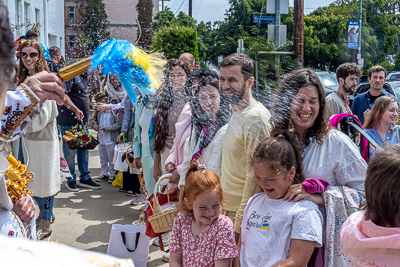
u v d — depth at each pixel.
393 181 1.19
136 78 1.04
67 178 4.90
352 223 1.35
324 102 1.78
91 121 5.23
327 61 21.39
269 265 1.65
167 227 2.58
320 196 1.72
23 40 3.17
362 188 1.77
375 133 3.27
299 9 5.69
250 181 1.95
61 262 0.41
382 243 1.18
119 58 1.00
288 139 1.78
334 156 1.78
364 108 4.70
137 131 3.72
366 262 1.25
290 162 1.68
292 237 1.62
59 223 3.77
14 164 1.44
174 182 2.76
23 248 0.41
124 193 4.89
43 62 2.78
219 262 1.85
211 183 1.87
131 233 2.89
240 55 1.90
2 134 1.10
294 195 1.69
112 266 0.43
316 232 1.61
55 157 3.16
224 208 2.16
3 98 0.49
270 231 1.69
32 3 10.46
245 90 1.89
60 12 10.56
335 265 1.69
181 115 2.69
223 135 2.19
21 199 1.44
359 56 20.70
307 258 1.60
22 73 2.75
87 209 4.23
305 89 1.73
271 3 5.90
